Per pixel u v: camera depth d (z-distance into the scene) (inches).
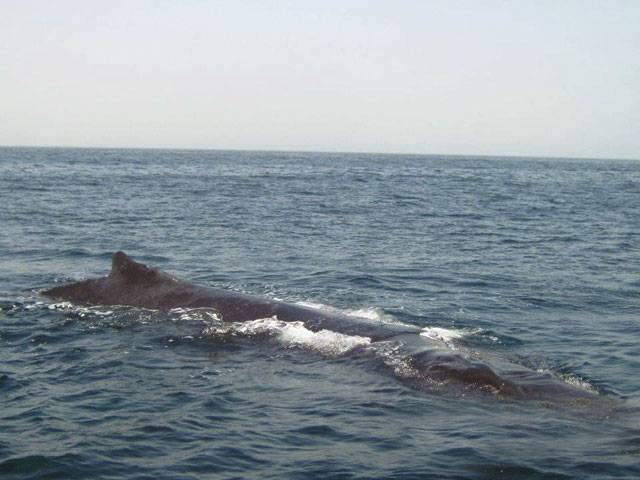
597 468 326.0
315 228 1323.8
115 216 1444.4
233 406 410.9
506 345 557.0
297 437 366.9
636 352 540.7
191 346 532.1
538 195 2427.4
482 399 419.2
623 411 402.0
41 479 320.2
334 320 557.6
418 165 6097.4
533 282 826.2
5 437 365.1
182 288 641.6
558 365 502.6
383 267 908.0
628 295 760.3
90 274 824.9
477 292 764.0
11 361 494.9
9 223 1286.9
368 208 1763.0
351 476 321.7
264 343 535.8
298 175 3563.0
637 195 2527.1
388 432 371.9
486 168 5644.7
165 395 428.8
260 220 1430.9
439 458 339.3
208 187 2459.4
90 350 521.7
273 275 836.0
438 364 460.8
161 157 7391.7
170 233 1206.3
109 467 331.9
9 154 7416.3
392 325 543.2
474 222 1487.5
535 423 382.0
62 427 378.3
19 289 727.1
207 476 323.6
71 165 4202.8
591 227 1433.3
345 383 449.7
